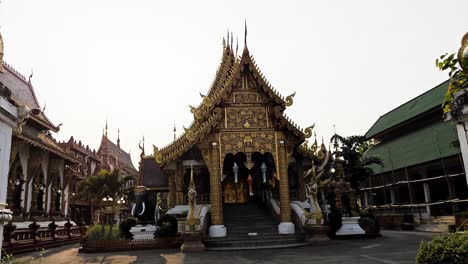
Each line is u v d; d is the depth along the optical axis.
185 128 24.56
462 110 6.27
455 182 35.78
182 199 23.27
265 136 21.72
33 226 26.00
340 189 25.62
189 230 18.23
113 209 26.06
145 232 21.38
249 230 20.88
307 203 24.16
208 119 22.42
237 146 21.45
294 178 24.72
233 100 22.09
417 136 43.91
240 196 27.78
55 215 36.16
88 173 59.97
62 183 38.91
